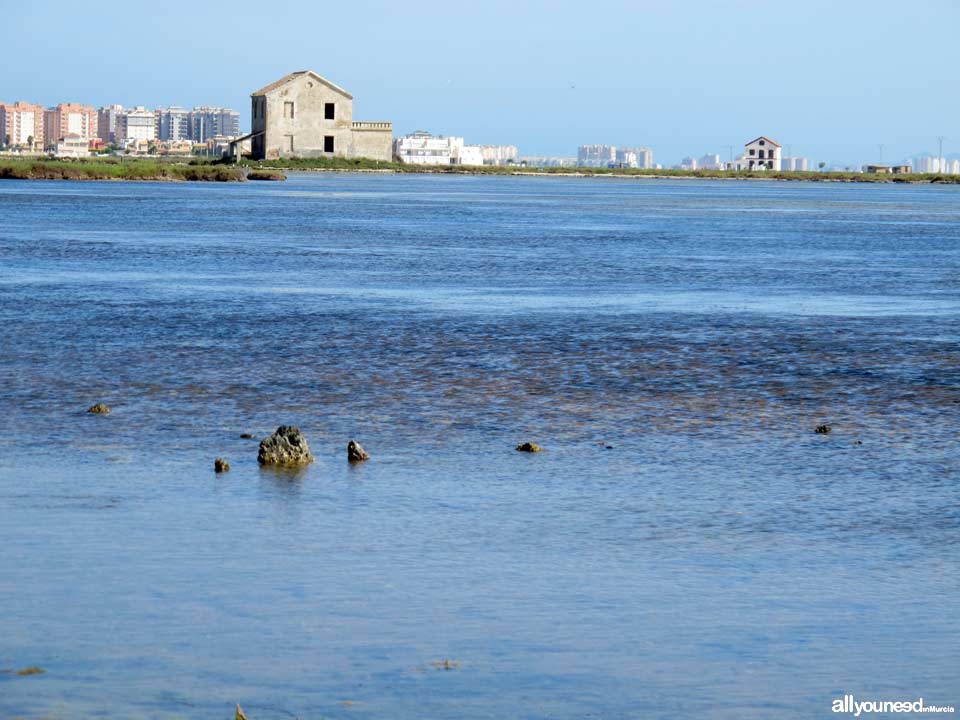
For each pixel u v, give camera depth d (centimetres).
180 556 1334
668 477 1733
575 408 2216
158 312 3328
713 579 1295
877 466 1816
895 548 1414
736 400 2316
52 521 1458
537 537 1437
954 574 1322
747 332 3188
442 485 1666
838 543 1430
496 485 1670
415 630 1134
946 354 2878
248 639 1104
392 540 1413
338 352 2758
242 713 945
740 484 1700
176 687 1002
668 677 1042
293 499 1577
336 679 1024
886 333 3206
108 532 1417
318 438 1938
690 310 3619
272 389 2330
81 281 4028
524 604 1209
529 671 1049
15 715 946
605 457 1848
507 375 2525
